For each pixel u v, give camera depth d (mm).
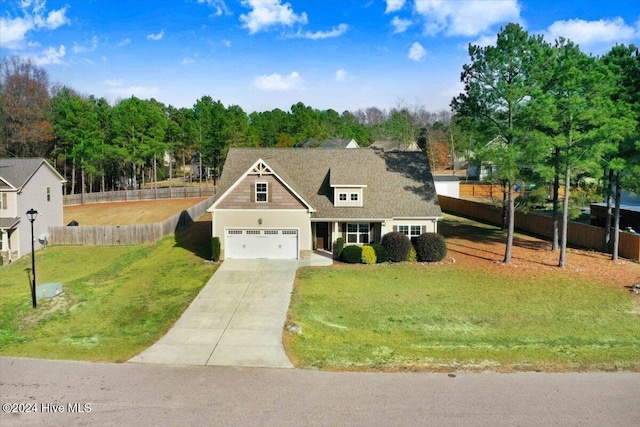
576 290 21641
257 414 10203
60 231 35000
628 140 25406
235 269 25109
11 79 58219
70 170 67500
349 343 15422
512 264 26125
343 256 26438
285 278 23359
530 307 19594
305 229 27078
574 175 26297
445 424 9852
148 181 82375
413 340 15953
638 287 21812
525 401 10891
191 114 79062
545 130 25531
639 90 25875
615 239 26719
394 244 26281
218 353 14055
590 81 23234
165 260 28297
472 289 21922
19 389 11320
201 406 10555
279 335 15797
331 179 28562
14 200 31812
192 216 44062
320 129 82375
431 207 28562
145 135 63281
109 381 11867
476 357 13820
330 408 10492
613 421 10023
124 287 23266
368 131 111250
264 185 26953
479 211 43844
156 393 11180
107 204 56562
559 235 32781
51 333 16906
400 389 11492
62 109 58469
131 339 15617
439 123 106688
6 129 57812
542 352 14297
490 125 26453
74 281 24625
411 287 22188
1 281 25828
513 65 24891
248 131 70000
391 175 30609
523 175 26609
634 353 14219
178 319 17594
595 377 12305
